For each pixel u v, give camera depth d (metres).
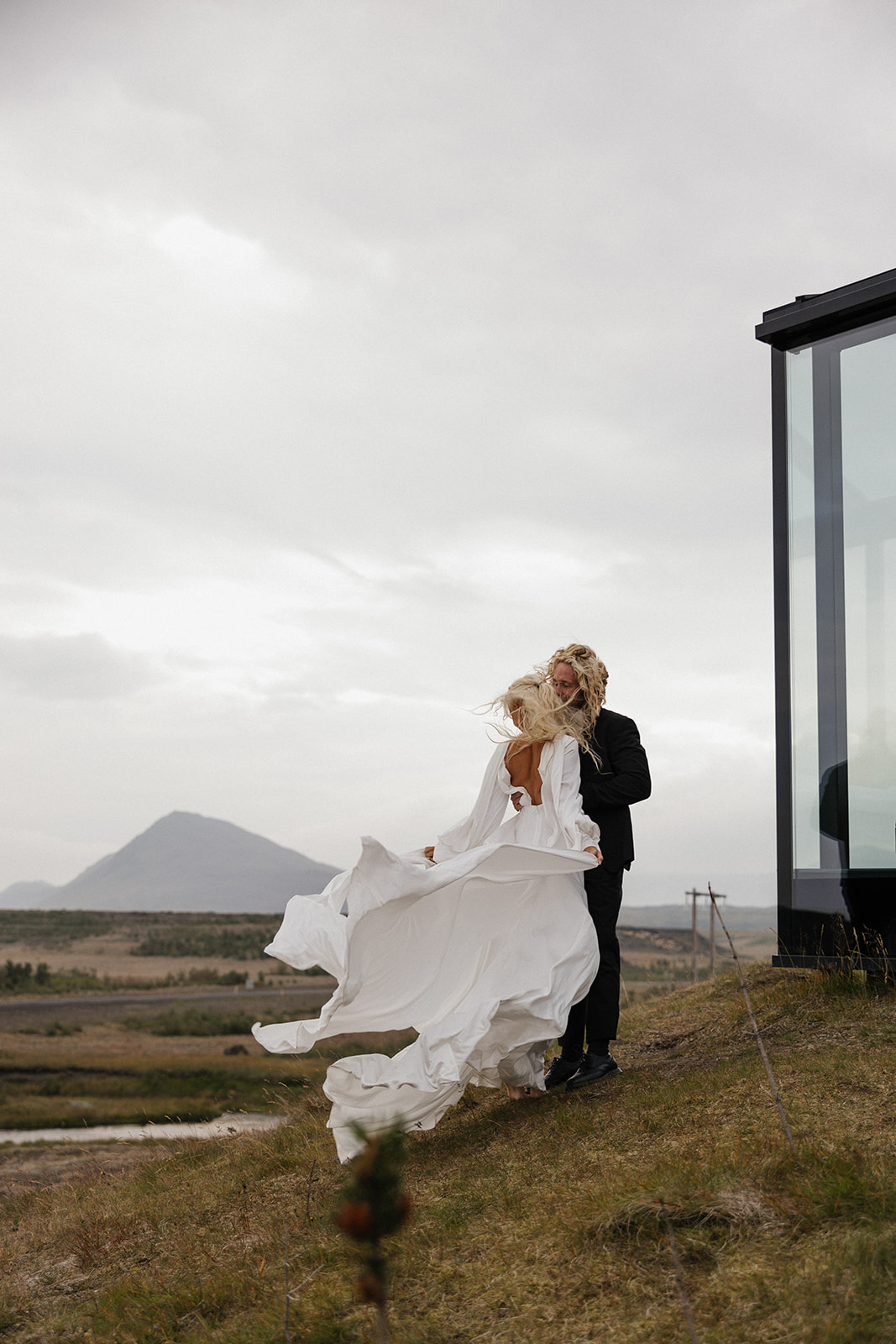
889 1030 5.00
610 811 5.27
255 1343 2.95
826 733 6.46
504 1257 3.17
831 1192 2.96
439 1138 4.92
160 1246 4.46
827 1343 2.27
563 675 5.29
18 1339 3.62
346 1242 3.60
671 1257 2.90
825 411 6.77
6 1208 6.88
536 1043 4.88
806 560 6.73
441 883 4.41
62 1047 96.56
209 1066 79.94
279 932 4.65
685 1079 4.79
